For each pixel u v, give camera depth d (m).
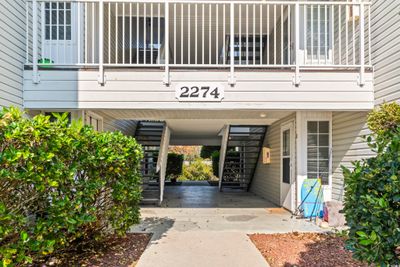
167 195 10.30
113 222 4.18
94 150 3.74
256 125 9.45
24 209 2.90
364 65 5.08
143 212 7.08
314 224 5.77
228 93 5.03
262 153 9.88
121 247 4.32
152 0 5.04
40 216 3.01
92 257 3.91
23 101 4.93
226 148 10.54
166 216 6.60
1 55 4.35
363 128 5.45
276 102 5.04
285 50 7.54
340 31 5.65
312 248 4.27
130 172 4.44
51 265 3.61
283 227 5.54
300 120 6.66
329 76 5.09
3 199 2.62
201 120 8.47
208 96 5.01
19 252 2.68
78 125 3.48
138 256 3.96
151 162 9.45
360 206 2.07
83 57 6.12
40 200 2.99
